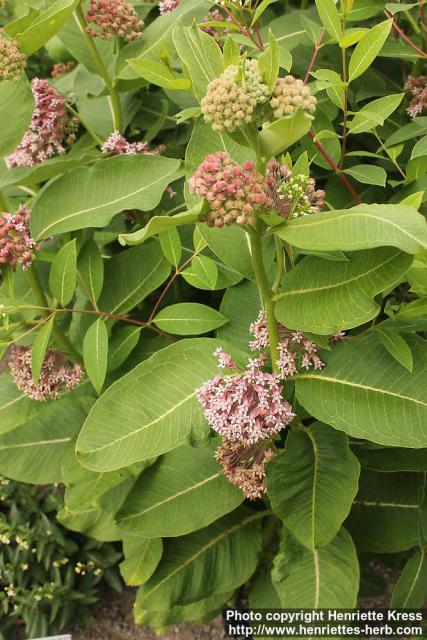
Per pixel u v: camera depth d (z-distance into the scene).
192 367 0.78
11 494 1.23
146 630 1.20
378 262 0.68
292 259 0.79
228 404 0.74
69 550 1.19
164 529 0.89
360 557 1.06
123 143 0.95
